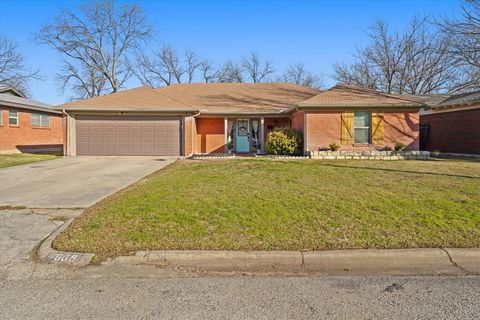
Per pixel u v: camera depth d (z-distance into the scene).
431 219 4.93
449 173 9.32
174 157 16.17
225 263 3.90
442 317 2.78
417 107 14.83
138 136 16.94
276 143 15.79
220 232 4.58
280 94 21.16
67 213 5.84
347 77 34.50
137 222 4.98
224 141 19.06
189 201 6.12
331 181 8.11
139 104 16.91
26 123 21.12
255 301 3.06
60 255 4.01
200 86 22.58
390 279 3.52
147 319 2.76
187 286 3.37
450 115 17.34
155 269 3.78
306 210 5.48
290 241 4.28
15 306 2.98
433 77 30.09
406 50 31.50
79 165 13.03
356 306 2.96
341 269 3.79
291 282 3.45
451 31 19.47
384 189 7.02
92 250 4.12
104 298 3.13
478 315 2.80
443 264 3.86
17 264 3.89
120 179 9.50
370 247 4.09
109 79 37.19
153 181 8.52
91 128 16.88
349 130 15.05
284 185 7.62
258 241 4.29
